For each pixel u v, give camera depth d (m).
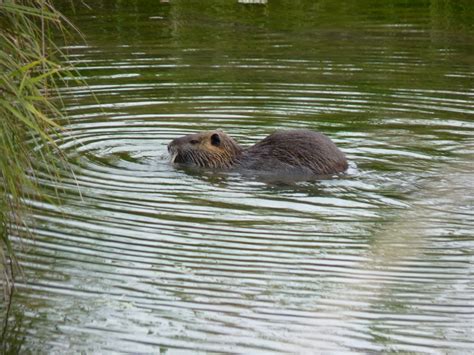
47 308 12.81
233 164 19.67
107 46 29.53
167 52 28.98
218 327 12.29
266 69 27.16
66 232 15.35
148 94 24.69
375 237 15.31
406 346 11.77
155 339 11.99
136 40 30.42
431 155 19.86
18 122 12.85
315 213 16.48
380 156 19.84
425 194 17.47
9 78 11.66
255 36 31.17
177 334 12.12
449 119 22.53
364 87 25.39
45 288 13.39
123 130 21.64
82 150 20.00
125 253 14.56
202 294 13.20
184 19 33.62
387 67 27.39
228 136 19.95
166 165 19.45
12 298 13.09
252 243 15.02
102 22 32.84
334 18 34.03
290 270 14.01
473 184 17.94
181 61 28.00
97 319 12.51
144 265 14.14
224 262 14.27
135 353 11.67
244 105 23.86
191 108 23.53
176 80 26.02
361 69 27.16
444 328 12.25
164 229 15.59
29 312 12.70
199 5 36.03
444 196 17.33
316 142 19.31
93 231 15.42
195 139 19.66
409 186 17.94
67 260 14.27
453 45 29.98
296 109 23.50
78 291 13.30
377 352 11.62
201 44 30.03
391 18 33.97
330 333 12.12
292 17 34.12
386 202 17.05
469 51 29.20
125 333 12.16
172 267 14.08
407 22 33.34
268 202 17.12
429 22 33.31
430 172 18.75
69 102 23.83
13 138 12.29
